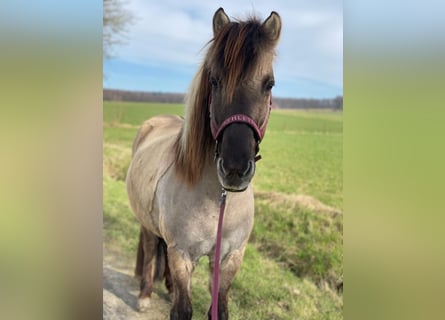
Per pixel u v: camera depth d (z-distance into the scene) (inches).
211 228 53.4
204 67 50.0
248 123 42.9
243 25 44.7
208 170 51.4
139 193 68.2
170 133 70.4
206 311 86.0
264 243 101.7
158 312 82.7
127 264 97.6
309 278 96.5
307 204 105.6
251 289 92.2
